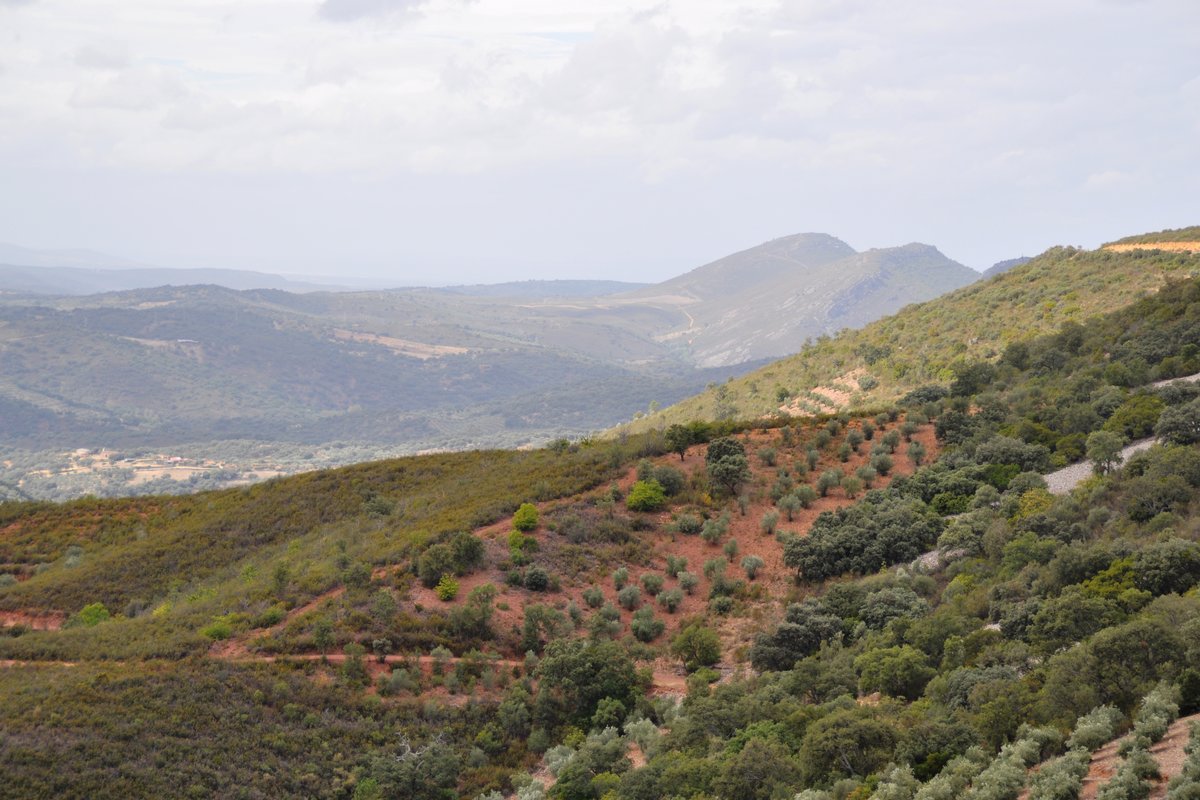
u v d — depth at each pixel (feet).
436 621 183.01
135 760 140.46
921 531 211.41
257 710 156.56
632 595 202.28
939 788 98.48
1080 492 201.16
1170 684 105.50
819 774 114.42
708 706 144.66
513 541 213.05
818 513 234.99
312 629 178.70
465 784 150.30
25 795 129.49
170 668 164.25
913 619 165.68
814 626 174.50
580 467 258.37
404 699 165.37
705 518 234.58
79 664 169.48
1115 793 86.38
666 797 122.11
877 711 128.06
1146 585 142.20
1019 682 119.96
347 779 147.02
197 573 242.99
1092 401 255.91
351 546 226.99
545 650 175.94
